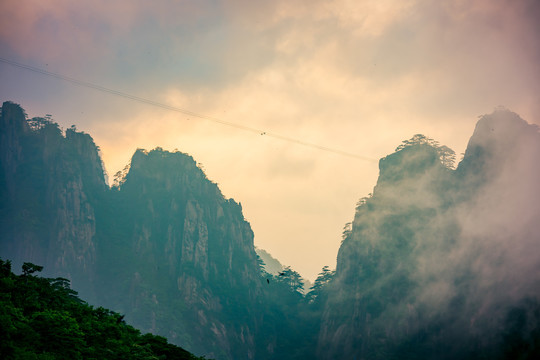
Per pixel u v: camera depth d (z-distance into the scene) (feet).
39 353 293.23
